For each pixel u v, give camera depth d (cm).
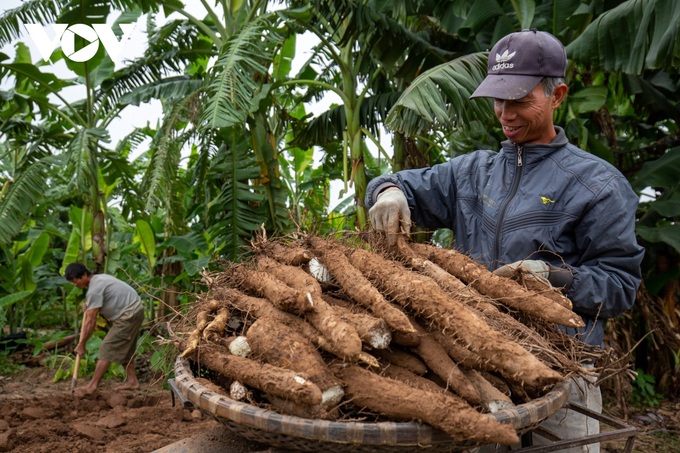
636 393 571
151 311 703
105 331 698
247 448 172
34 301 874
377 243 221
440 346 166
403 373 164
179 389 166
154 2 543
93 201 655
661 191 601
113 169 670
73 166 568
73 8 536
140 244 728
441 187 252
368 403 148
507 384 167
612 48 394
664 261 564
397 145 575
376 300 169
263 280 197
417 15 550
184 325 209
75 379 560
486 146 551
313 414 145
